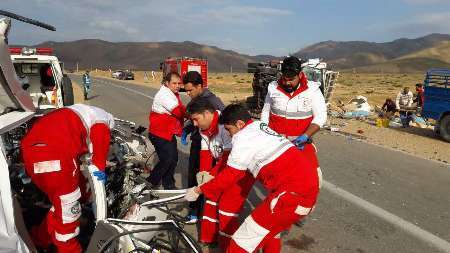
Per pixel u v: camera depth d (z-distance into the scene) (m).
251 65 19.72
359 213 5.98
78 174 3.79
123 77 59.47
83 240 4.05
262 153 3.54
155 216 4.11
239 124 3.71
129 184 4.37
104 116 4.01
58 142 3.55
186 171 7.74
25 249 3.03
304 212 3.51
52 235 3.76
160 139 5.52
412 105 17.67
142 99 23.75
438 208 6.30
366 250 4.85
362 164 8.88
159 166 5.65
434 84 13.17
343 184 7.33
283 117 4.80
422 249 4.92
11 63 3.33
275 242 4.01
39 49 10.00
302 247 4.88
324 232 5.31
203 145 4.81
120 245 3.53
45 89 9.81
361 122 16.27
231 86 47.41
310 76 17.86
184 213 5.53
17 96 3.46
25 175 4.21
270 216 3.45
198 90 5.03
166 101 5.37
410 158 9.70
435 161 9.48
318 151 10.15
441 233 5.38
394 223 5.65
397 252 4.82
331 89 18.33
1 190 2.91
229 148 4.35
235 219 4.26
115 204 4.23
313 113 4.73
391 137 12.91
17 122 3.35
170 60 27.73
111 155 4.88
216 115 4.46
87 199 4.26
